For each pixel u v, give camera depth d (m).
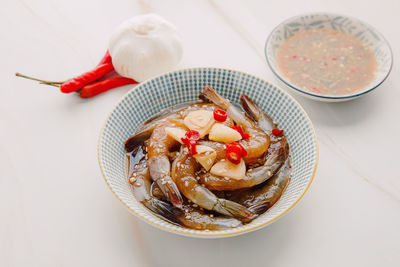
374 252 0.33
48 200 0.35
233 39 0.44
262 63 0.42
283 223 0.34
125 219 0.34
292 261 0.32
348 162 0.36
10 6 0.46
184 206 0.32
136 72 0.39
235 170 0.32
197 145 0.33
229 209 0.32
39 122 0.39
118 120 0.35
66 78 0.41
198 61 0.42
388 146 0.37
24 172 0.36
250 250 0.33
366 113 0.39
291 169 0.34
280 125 0.36
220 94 0.38
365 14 0.46
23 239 0.33
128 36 0.39
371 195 0.35
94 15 0.46
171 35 0.40
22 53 0.43
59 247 0.33
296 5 0.47
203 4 0.47
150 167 0.34
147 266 0.32
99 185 0.35
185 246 0.33
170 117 0.35
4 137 0.38
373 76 0.39
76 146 0.37
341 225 0.34
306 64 0.41
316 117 0.39
